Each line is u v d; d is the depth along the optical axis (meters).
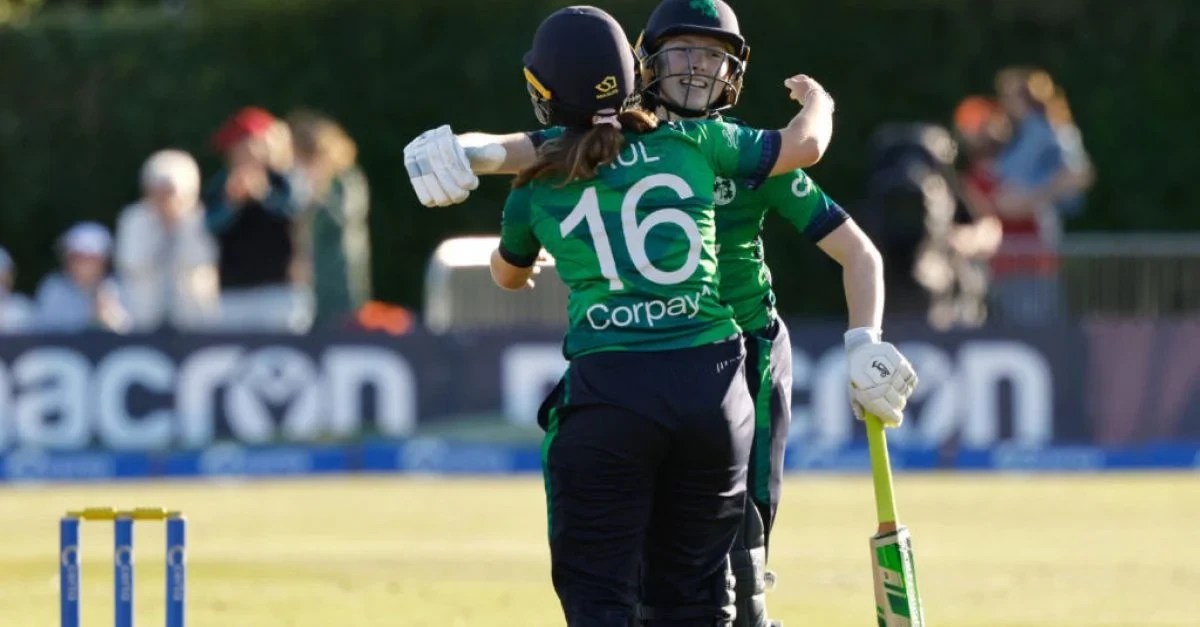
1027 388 42.50
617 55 15.62
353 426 41.31
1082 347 42.72
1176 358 42.91
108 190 56.31
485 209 55.91
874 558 15.91
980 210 47.16
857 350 16.17
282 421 41.09
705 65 16.30
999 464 42.38
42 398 40.31
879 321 16.66
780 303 55.47
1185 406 42.94
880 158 45.12
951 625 22.66
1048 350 42.56
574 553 15.39
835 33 55.03
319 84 55.59
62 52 56.06
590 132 15.27
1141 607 24.09
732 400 15.37
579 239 15.38
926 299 44.12
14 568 26.95
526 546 29.84
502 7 55.25
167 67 55.97
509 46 55.25
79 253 43.06
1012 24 55.47
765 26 54.78
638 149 15.46
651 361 15.16
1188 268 44.06
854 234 16.86
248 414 40.97
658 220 15.30
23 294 56.72
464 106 55.53
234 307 42.94
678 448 15.27
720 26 16.30
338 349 41.25
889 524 15.92
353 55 55.53
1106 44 55.75
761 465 17.16
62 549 16.17
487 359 41.59
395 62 55.50
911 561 15.77
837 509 34.88
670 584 15.82
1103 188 56.09
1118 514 34.34
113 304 44.16
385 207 55.88
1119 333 42.81
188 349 40.75
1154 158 56.00
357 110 55.62
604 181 15.38
